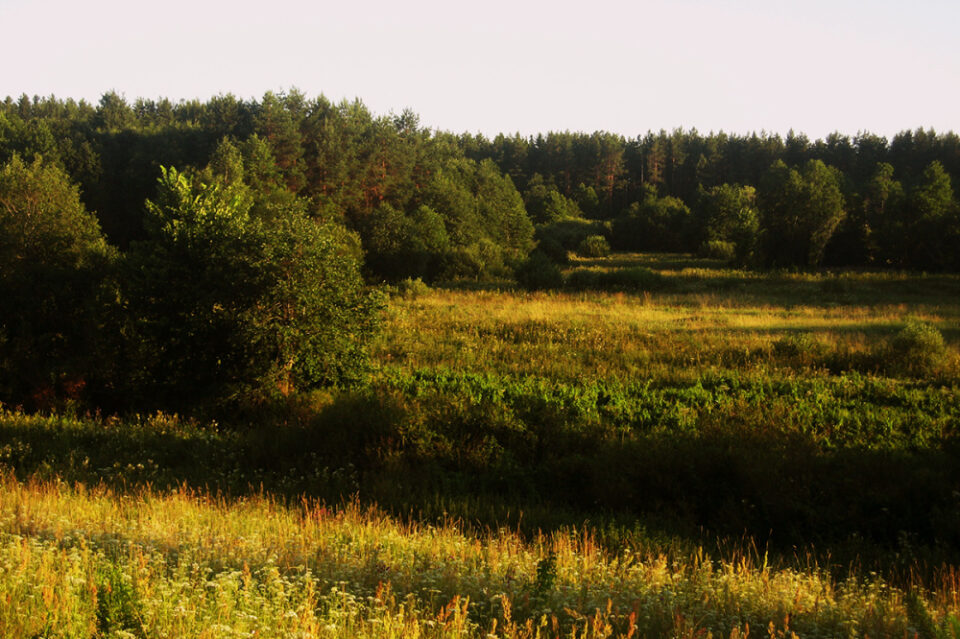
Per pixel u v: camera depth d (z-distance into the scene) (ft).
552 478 37.37
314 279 51.70
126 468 36.22
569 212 414.62
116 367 57.41
